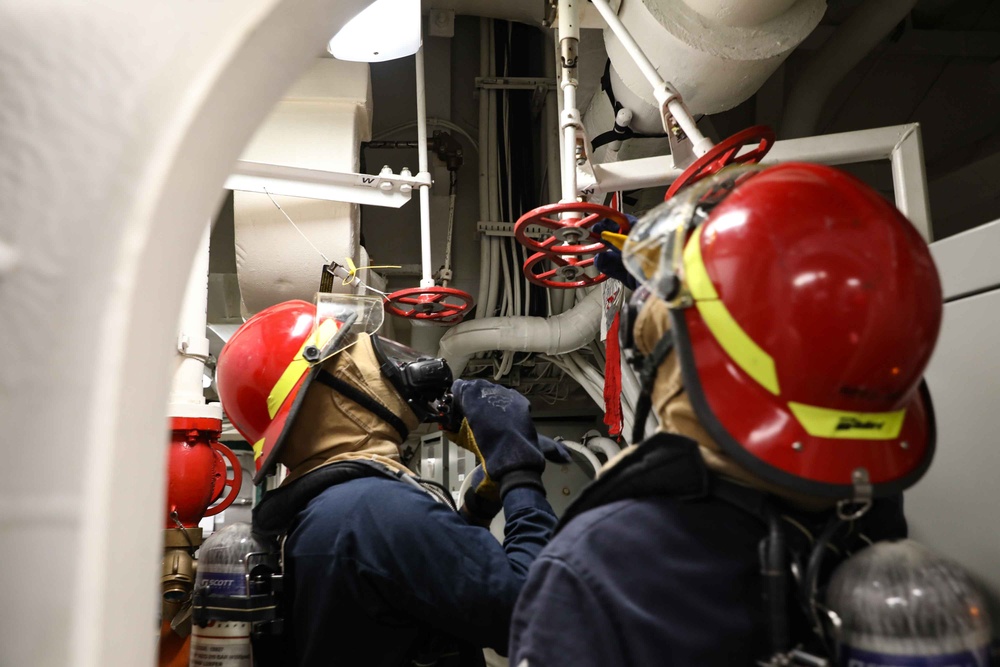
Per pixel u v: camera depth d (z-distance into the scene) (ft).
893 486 2.31
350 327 4.51
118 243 1.73
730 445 2.31
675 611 2.28
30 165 1.72
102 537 1.65
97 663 1.62
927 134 12.44
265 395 4.56
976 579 3.29
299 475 4.35
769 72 7.31
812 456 2.27
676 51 6.75
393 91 12.85
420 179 7.70
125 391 1.71
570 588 2.36
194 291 6.68
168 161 1.78
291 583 4.01
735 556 2.36
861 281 2.24
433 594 3.66
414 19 6.60
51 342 1.68
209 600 3.91
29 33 1.76
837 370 2.25
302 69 2.37
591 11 7.25
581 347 11.35
